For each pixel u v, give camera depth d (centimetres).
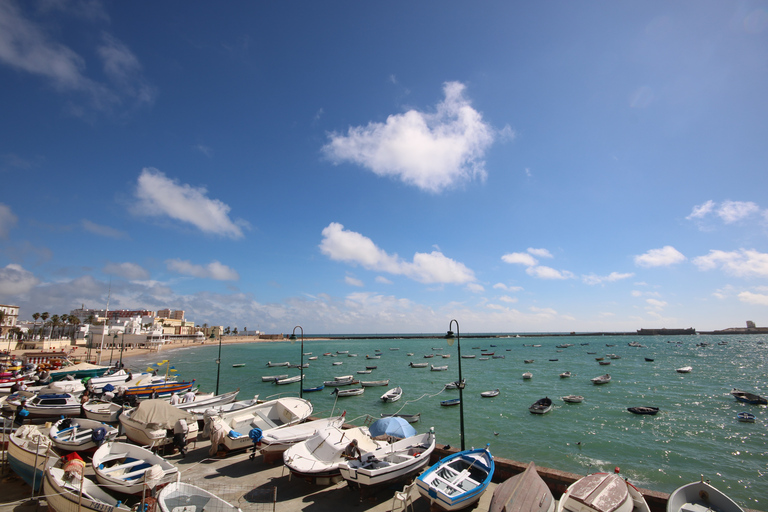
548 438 2956
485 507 1175
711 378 6097
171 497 1022
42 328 11875
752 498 1980
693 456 2555
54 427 1619
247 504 1177
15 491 1264
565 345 16812
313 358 10888
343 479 1311
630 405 4128
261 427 1812
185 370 7669
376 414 3841
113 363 7294
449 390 5241
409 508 1172
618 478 1193
